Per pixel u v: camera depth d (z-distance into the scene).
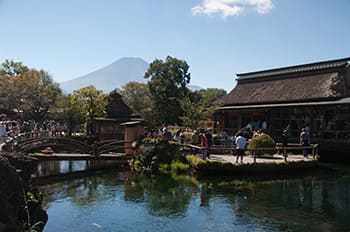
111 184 19.19
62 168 25.11
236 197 15.88
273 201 15.19
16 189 8.23
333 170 22.88
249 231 11.47
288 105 29.91
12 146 17.05
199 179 20.02
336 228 11.78
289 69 36.12
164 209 14.03
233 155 24.97
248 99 36.84
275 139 30.75
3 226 7.07
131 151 26.17
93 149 24.58
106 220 12.62
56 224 12.12
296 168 21.48
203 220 12.59
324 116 28.77
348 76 30.42
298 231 11.46
